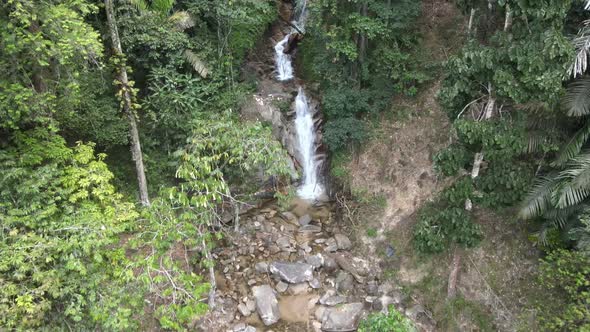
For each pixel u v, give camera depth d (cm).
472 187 948
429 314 1175
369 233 1403
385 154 1510
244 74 1703
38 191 830
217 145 1027
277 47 1919
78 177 912
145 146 1384
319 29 1449
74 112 1050
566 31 969
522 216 1016
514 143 837
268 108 1622
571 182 890
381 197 1457
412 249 1311
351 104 1483
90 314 816
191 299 890
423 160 1437
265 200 1606
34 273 735
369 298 1230
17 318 729
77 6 906
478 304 1138
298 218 1550
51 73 923
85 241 789
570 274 880
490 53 778
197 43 1447
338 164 1577
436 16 1605
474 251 1205
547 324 917
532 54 719
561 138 999
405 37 1508
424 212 1309
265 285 1246
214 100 1487
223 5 1423
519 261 1145
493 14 879
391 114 1559
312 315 1192
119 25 1242
